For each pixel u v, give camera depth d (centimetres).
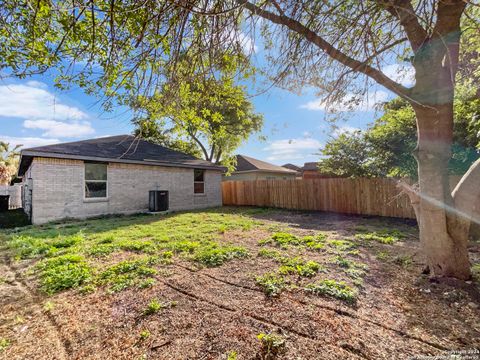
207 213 1049
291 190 1181
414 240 533
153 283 309
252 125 1623
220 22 213
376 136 798
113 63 224
